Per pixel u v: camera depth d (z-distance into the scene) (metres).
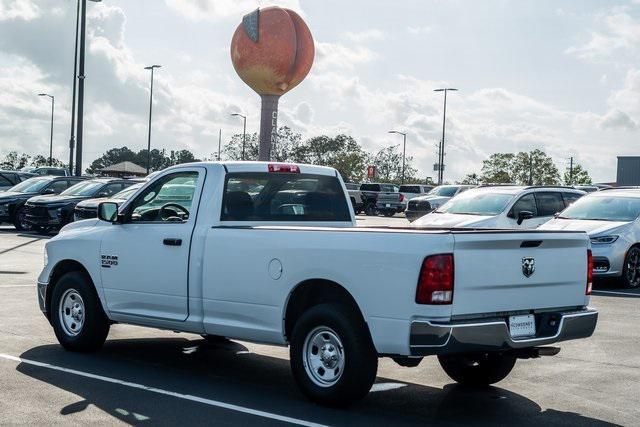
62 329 8.91
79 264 9.04
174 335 10.19
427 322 6.01
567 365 8.84
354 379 6.48
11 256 19.14
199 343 9.65
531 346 6.55
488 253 6.29
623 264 15.92
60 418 6.20
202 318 7.68
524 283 6.53
